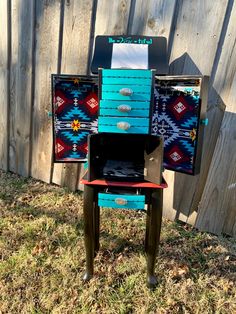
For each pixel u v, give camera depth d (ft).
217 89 5.77
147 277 5.17
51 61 7.20
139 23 6.12
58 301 4.93
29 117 7.95
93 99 5.29
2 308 4.82
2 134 8.58
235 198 6.13
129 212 7.00
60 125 5.36
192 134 4.96
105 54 5.11
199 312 4.81
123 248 5.98
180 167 5.21
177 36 5.85
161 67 4.99
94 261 5.65
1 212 6.90
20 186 8.05
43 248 5.90
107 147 5.02
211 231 6.49
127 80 4.11
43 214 6.86
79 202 7.36
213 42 5.59
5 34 7.66
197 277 5.41
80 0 6.49
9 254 5.74
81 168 7.55
